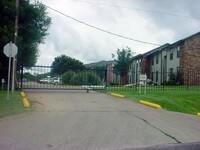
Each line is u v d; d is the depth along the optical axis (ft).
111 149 23.03
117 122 33.55
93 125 31.42
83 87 86.48
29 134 26.84
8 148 22.53
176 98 63.46
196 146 24.66
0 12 73.51
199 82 122.52
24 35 85.71
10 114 36.11
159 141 26.00
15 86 71.92
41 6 89.10
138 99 56.39
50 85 94.07
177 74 123.03
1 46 71.51
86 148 23.03
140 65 160.86
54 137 26.03
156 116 39.17
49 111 39.58
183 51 124.88
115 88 86.38
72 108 43.06
